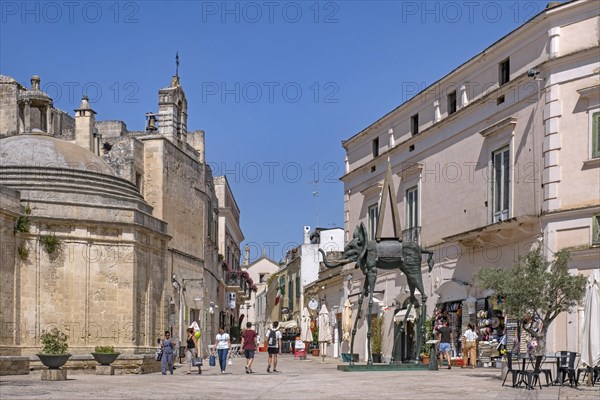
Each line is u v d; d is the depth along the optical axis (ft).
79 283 107.76
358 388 72.64
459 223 120.88
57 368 88.94
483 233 109.40
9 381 84.23
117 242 110.52
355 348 161.58
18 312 103.09
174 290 145.59
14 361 97.14
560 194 97.25
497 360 105.60
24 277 104.17
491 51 112.68
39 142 117.08
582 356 75.31
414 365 100.58
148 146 143.74
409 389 71.10
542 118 100.42
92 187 113.60
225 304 229.66
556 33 98.78
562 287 76.74
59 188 110.52
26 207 105.60
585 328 75.25
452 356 118.32
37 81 138.21
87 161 118.73
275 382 81.56
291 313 280.51
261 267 428.97
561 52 98.32
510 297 77.20
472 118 118.21
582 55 96.02
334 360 160.97
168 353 103.24
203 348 164.76
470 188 118.21
